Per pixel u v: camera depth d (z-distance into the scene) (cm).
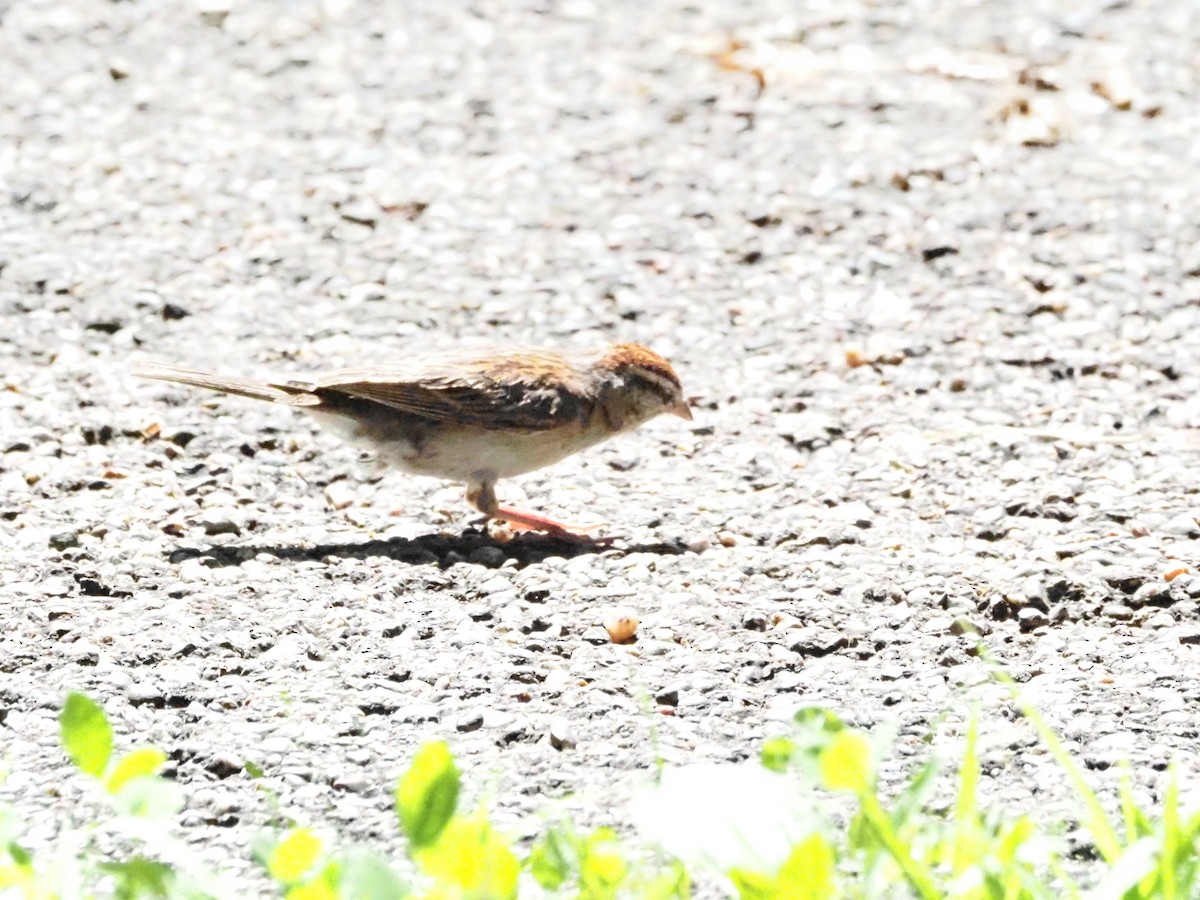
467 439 1091
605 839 653
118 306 1423
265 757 790
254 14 2130
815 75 1955
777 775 688
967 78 1941
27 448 1184
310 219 1612
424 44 2052
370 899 594
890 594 995
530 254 1563
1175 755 795
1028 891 622
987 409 1305
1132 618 975
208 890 631
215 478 1170
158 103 1869
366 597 986
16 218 1587
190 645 903
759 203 1652
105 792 659
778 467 1217
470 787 764
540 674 891
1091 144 1789
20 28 2070
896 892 646
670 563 1053
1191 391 1323
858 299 1486
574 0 2198
